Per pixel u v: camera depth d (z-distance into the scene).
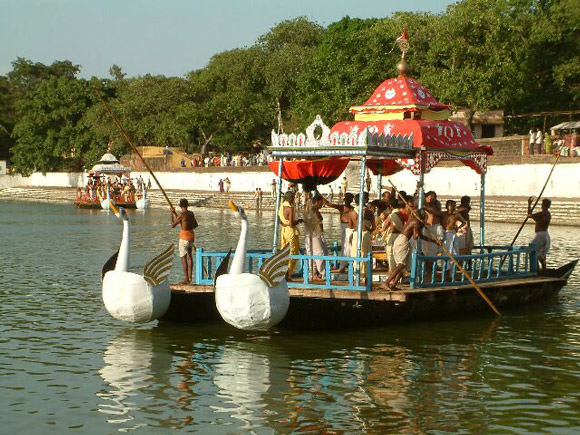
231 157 75.56
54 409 10.89
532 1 54.72
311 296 14.92
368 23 72.69
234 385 11.95
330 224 43.97
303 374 12.52
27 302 18.62
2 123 106.94
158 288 15.19
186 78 86.38
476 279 17.11
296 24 79.94
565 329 15.65
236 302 14.21
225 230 40.66
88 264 26.09
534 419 10.56
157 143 81.81
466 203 18.11
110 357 13.56
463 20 48.53
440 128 17.38
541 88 55.09
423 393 11.59
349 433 10.02
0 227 44.16
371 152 15.50
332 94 53.31
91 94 89.94
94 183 72.25
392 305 15.19
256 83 74.38
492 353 13.78
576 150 44.75
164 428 10.18
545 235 19.28
